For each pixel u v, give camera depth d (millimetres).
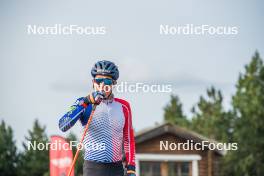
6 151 71812
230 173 60406
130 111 11578
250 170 62281
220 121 77750
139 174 56250
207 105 83938
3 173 72625
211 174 55875
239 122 70812
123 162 11828
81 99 11242
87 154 11234
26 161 71750
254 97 72625
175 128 55750
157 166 56562
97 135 11180
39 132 70000
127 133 11531
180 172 56250
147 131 55781
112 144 11195
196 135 55281
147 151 56531
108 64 11281
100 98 11117
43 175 69000
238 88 75062
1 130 73938
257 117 70062
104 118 11195
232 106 74750
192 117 86938
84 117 11242
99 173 11148
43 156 71375
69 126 11008
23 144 71250
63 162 21922
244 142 64625
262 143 64188
